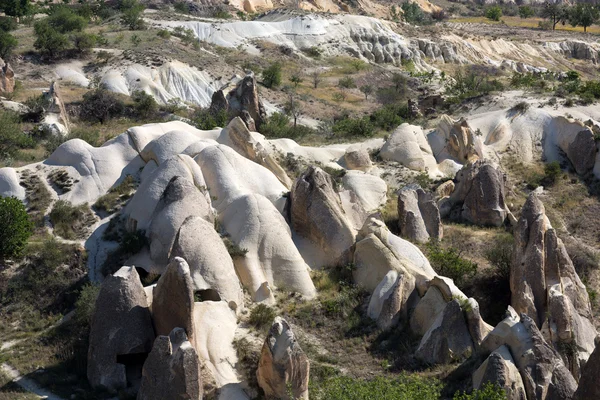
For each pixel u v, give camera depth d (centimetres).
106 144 5597
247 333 4103
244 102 7450
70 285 4562
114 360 3769
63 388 3775
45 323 4356
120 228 4919
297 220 4962
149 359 3500
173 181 4697
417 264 4675
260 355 3684
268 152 5769
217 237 4388
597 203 6291
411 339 4234
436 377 3906
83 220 5041
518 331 3769
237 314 4222
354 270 4709
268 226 4728
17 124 6831
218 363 3841
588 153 6600
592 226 6047
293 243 4762
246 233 4694
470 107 7694
